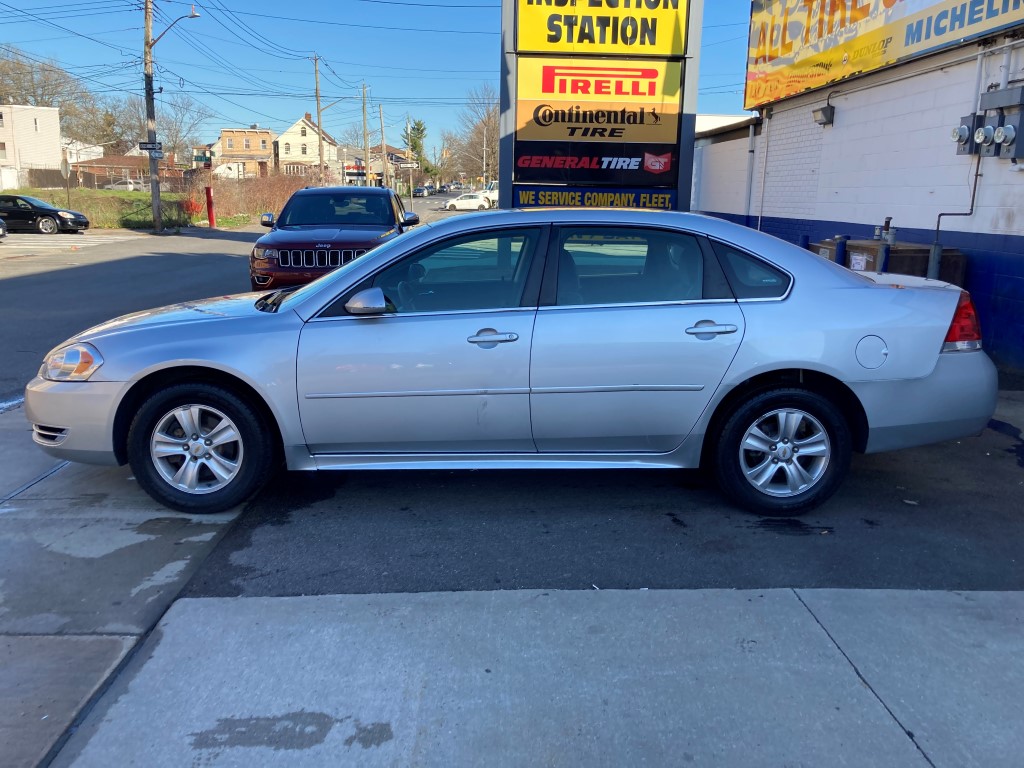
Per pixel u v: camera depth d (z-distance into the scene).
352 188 10.82
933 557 3.88
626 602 3.44
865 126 10.13
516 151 10.45
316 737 2.61
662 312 4.14
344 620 3.29
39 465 5.14
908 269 7.92
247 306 4.66
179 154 76.19
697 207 19.81
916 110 8.91
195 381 4.25
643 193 10.55
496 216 4.32
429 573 3.72
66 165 36.66
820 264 4.31
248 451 4.27
